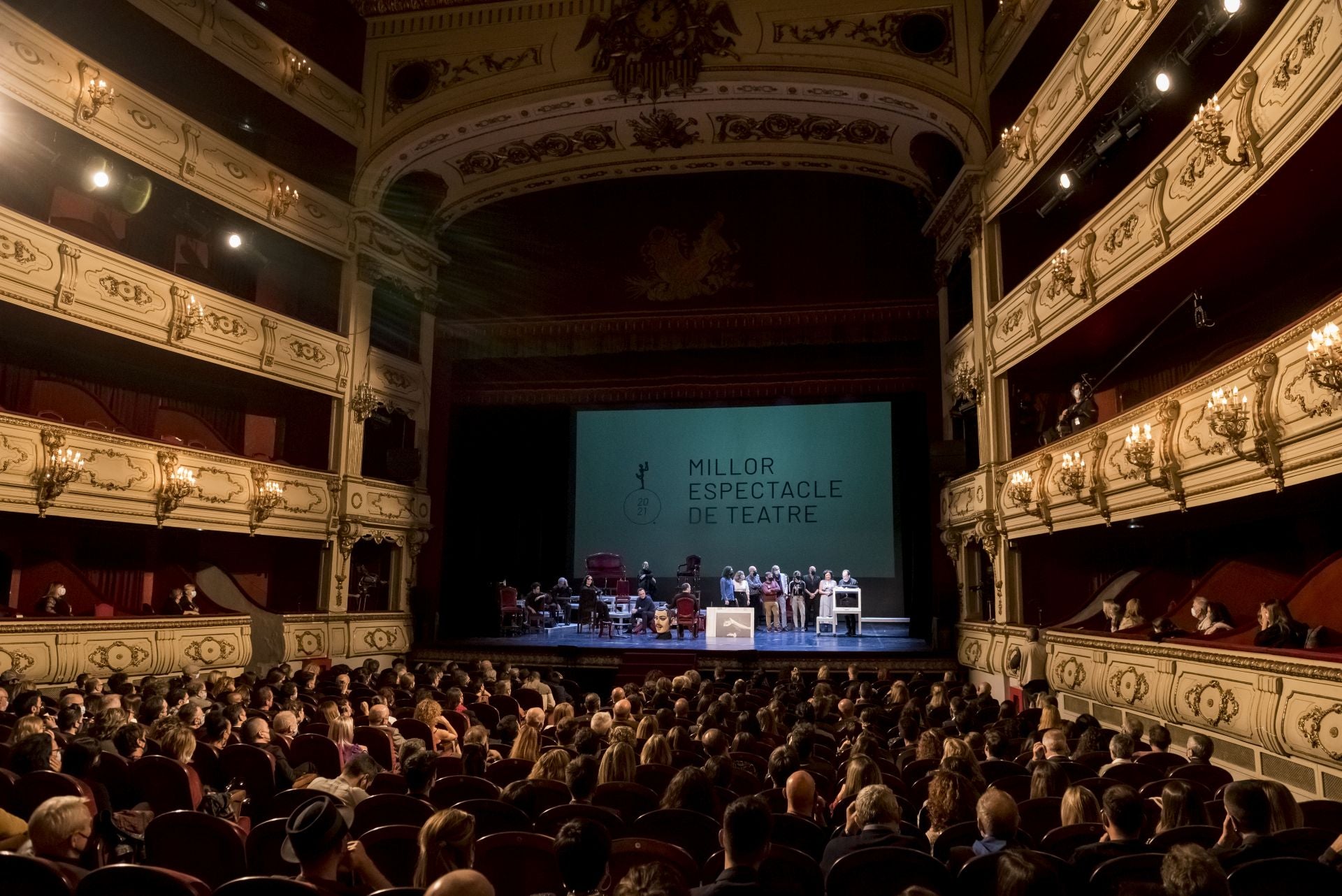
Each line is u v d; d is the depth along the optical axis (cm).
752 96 1822
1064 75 1302
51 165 1412
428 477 2089
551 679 1552
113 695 884
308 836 368
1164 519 1194
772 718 894
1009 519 1491
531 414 2452
